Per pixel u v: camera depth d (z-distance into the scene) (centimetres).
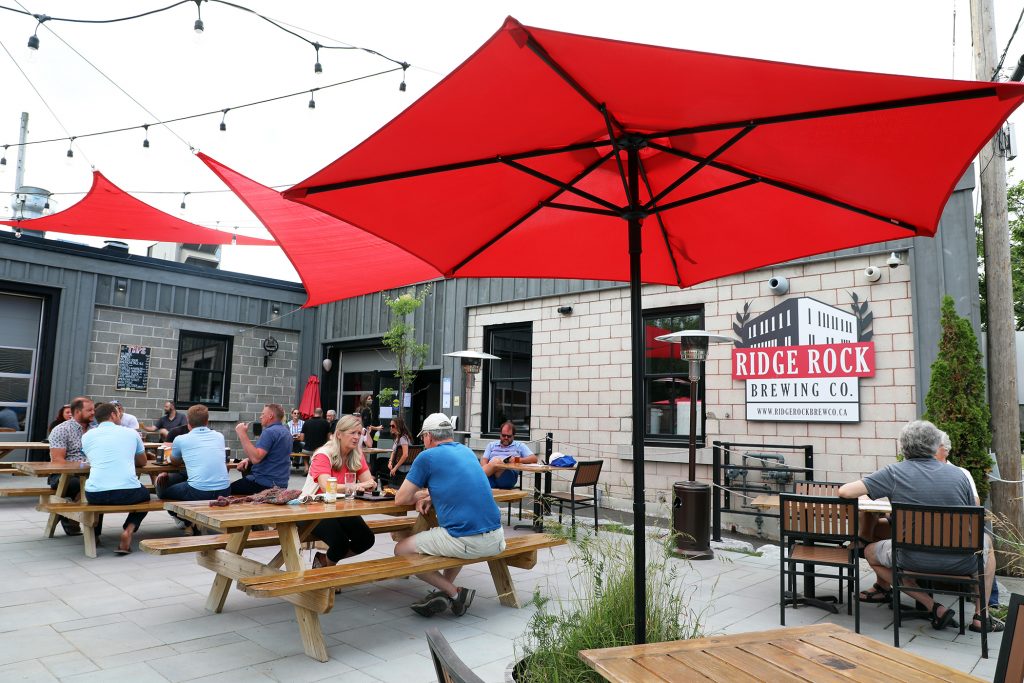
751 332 821
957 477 409
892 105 221
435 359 1237
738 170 302
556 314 1048
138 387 1291
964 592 404
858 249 743
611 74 219
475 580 543
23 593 465
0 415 1112
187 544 423
